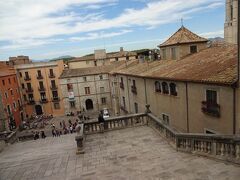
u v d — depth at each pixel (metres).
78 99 59.38
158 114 25.19
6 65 57.78
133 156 12.01
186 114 19.58
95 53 71.44
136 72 30.30
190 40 26.34
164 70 23.91
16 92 55.81
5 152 18.31
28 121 55.69
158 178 9.37
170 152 11.90
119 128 16.98
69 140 19.92
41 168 11.90
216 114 15.70
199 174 9.16
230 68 15.59
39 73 58.72
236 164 9.23
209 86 16.09
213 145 10.16
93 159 12.23
